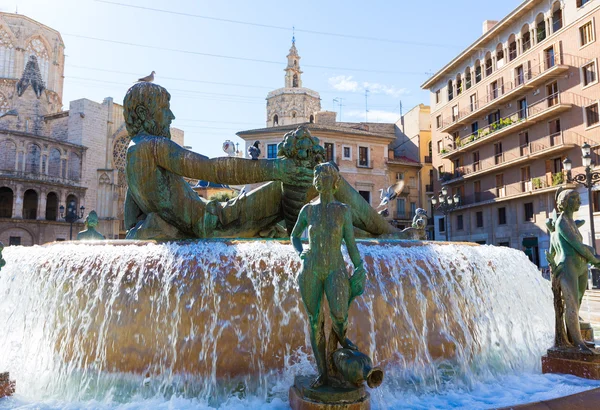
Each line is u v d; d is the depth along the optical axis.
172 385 4.39
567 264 5.07
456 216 50.06
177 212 5.72
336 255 3.68
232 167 5.46
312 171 5.62
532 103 39.88
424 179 57.56
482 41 46.12
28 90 68.50
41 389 4.70
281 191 6.04
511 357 5.58
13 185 53.44
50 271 5.09
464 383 4.87
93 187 64.00
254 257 4.64
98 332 4.66
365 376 3.34
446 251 5.45
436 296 5.11
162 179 5.66
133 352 4.52
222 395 4.32
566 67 35.91
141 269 4.68
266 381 4.39
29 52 76.56
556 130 37.78
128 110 5.99
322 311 3.67
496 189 44.22
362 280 3.69
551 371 5.11
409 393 4.54
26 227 54.16
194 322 4.47
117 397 4.43
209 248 4.71
